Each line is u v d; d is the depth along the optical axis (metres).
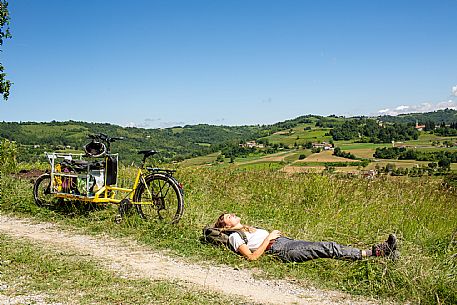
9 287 5.44
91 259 6.79
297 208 10.41
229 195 11.61
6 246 7.21
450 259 6.63
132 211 9.06
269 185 12.43
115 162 9.57
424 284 5.71
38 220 9.30
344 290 5.83
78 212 9.54
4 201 10.33
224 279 6.16
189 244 7.57
